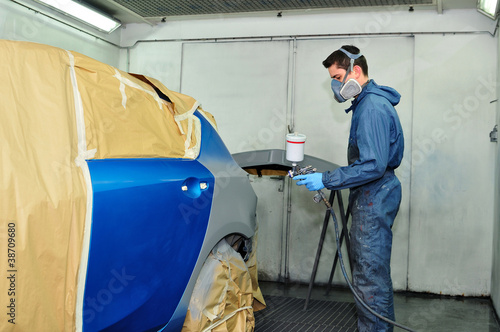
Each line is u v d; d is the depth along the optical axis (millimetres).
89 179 1639
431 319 3596
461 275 4316
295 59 4656
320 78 4602
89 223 1595
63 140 1627
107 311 1681
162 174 1979
